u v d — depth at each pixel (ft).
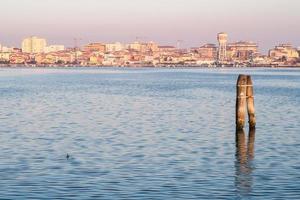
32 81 622.13
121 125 199.41
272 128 191.72
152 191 98.37
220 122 211.20
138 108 273.75
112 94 388.37
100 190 98.84
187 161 127.13
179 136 170.60
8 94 381.81
